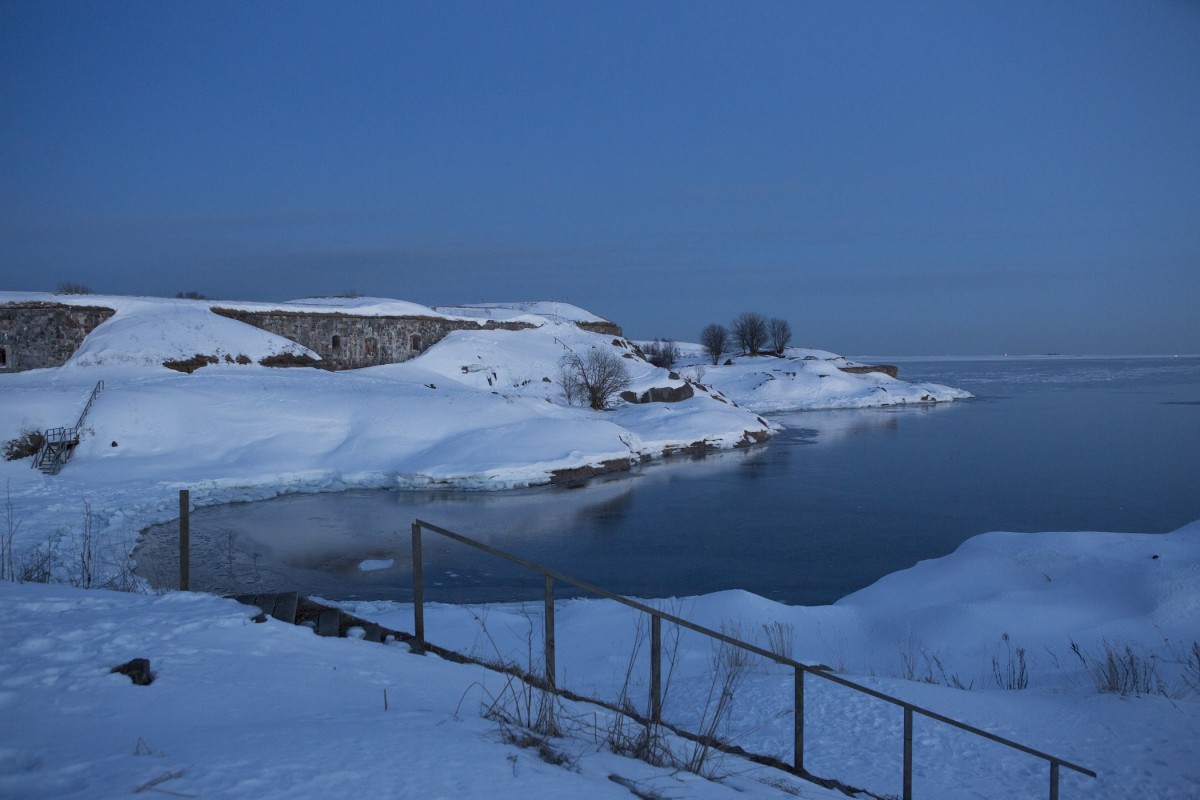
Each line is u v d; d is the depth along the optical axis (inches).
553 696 208.4
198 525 998.4
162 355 1612.9
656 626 220.7
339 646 227.1
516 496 1242.6
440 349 2133.4
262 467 1273.4
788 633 499.2
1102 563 569.9
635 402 2181.3
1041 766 280.5
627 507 1162.6
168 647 198.5
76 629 204.8
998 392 3892.7
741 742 292.8
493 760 147.6
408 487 1290.6
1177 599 492.1
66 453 1208.2
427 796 126.6
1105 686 371.9
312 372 1747.0
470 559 866.8
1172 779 272.7
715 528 1031.0
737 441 1860.2
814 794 204.7
